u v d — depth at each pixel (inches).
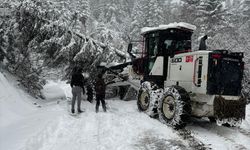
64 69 549.6
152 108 378.9
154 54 416.5
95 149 246.1
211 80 318.0
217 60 319.9
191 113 341.1
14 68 523.8
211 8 1027.9
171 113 339.0
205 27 995.3
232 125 345.4
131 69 484.4
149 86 395.5
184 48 405.4
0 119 317.4
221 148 267.3
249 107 503.8
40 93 553.9
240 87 336.2
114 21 1601.9
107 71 532.1
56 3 538.6
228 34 871.1
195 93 334.0
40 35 507.8
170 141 282.0
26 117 354.0
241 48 716.7
